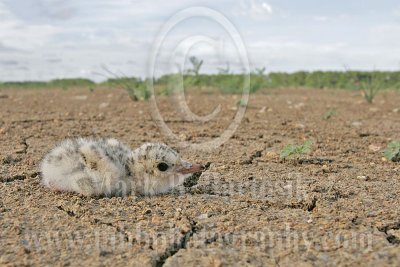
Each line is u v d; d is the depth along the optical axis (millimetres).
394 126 722
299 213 415
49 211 415
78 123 717
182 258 359
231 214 412
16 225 391
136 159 449
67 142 464
